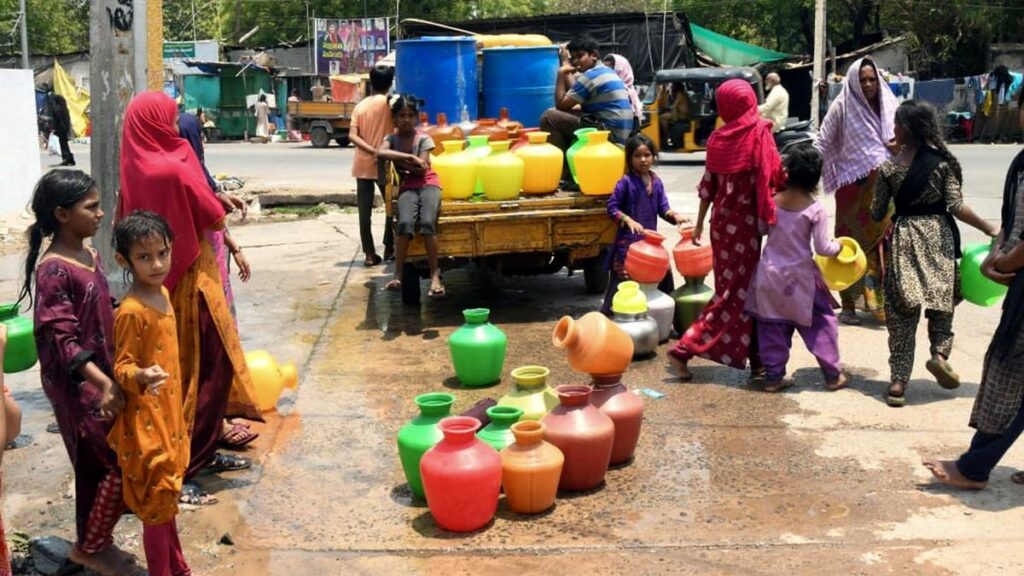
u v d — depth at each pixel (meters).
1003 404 4.09
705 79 21.92
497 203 7.19
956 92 29.95
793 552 3.75
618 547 3.82
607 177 7.25
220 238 5.39
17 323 5.44
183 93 38.78
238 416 4.67
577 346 4.50
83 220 3.55
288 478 4.58
